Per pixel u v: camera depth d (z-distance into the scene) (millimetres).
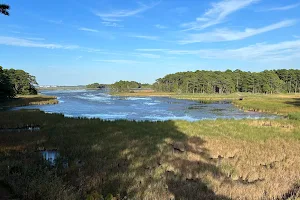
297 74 143375
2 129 22641
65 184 8406
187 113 43156
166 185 9227
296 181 10242
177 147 16016
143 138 18156
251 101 65875
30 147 14883
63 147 15055
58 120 26875
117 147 15156
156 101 75312
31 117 29031
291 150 15688
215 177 10656
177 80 163875
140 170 10961
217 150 15359
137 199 7746
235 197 8570
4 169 9586
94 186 8859
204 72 156000
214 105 61031
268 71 151625
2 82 64750
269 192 9102
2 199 7020
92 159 12328
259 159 13398
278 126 26594
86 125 23734
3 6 15562
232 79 147500
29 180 8391
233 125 26297
